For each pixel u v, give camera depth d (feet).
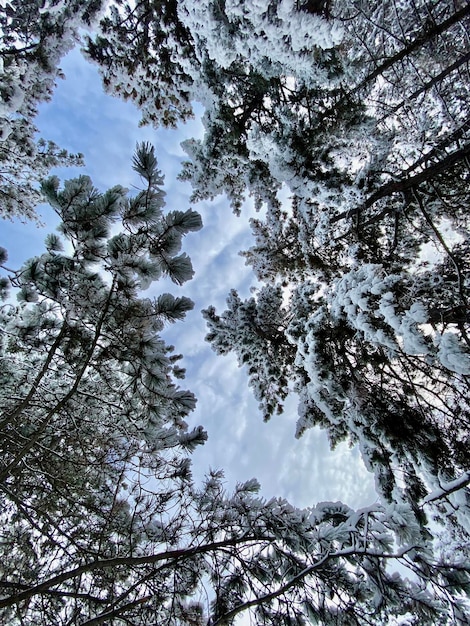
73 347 11.94
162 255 9.25
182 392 11.17
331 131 18.94
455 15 15.10
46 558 12.85
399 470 15.55
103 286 10.84
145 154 8.55
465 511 11.50
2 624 10.66
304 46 13.44
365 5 19.62
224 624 10.48
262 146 19.81
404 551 10.21
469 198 20.24
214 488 13.39
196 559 11.82
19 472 10.97
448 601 10.00
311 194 21.98
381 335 13.33
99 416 14.20
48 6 11.34
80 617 10.53
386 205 21.48
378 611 10.34
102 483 15.31
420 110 22.08
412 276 17.29
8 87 9.65
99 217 9.36
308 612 10.72
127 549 12.69
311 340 16.69
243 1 12.29
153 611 10.84
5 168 30.58
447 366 10.73
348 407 16.69
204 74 18.90
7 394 12.50
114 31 18.45
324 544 11.22
